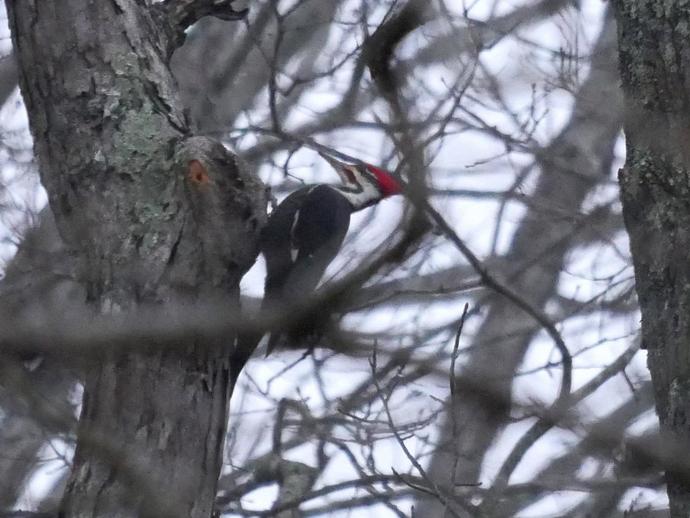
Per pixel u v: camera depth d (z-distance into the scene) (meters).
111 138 9.76
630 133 7.96
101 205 9.53
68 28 10.07
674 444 4.96
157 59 10.27
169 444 8.60
